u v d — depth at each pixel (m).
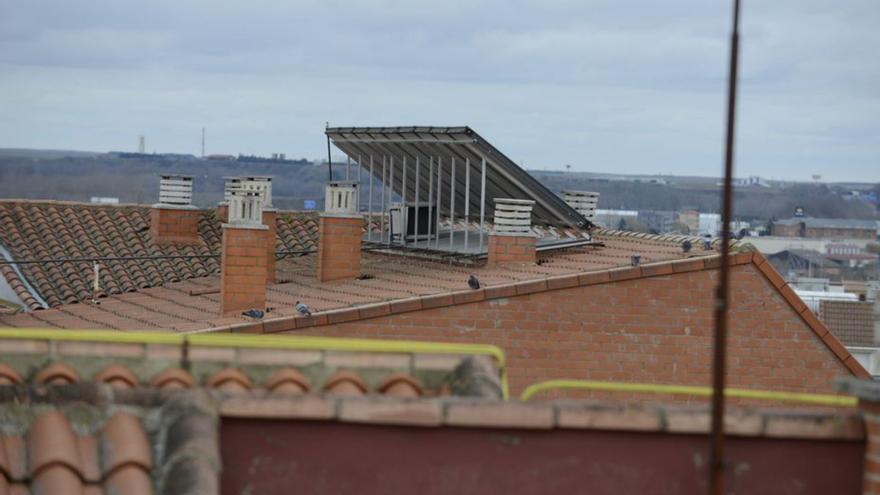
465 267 43.56
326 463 13.74
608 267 38.84
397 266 46.06
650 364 38.16
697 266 38.28
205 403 13.74
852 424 14.09
